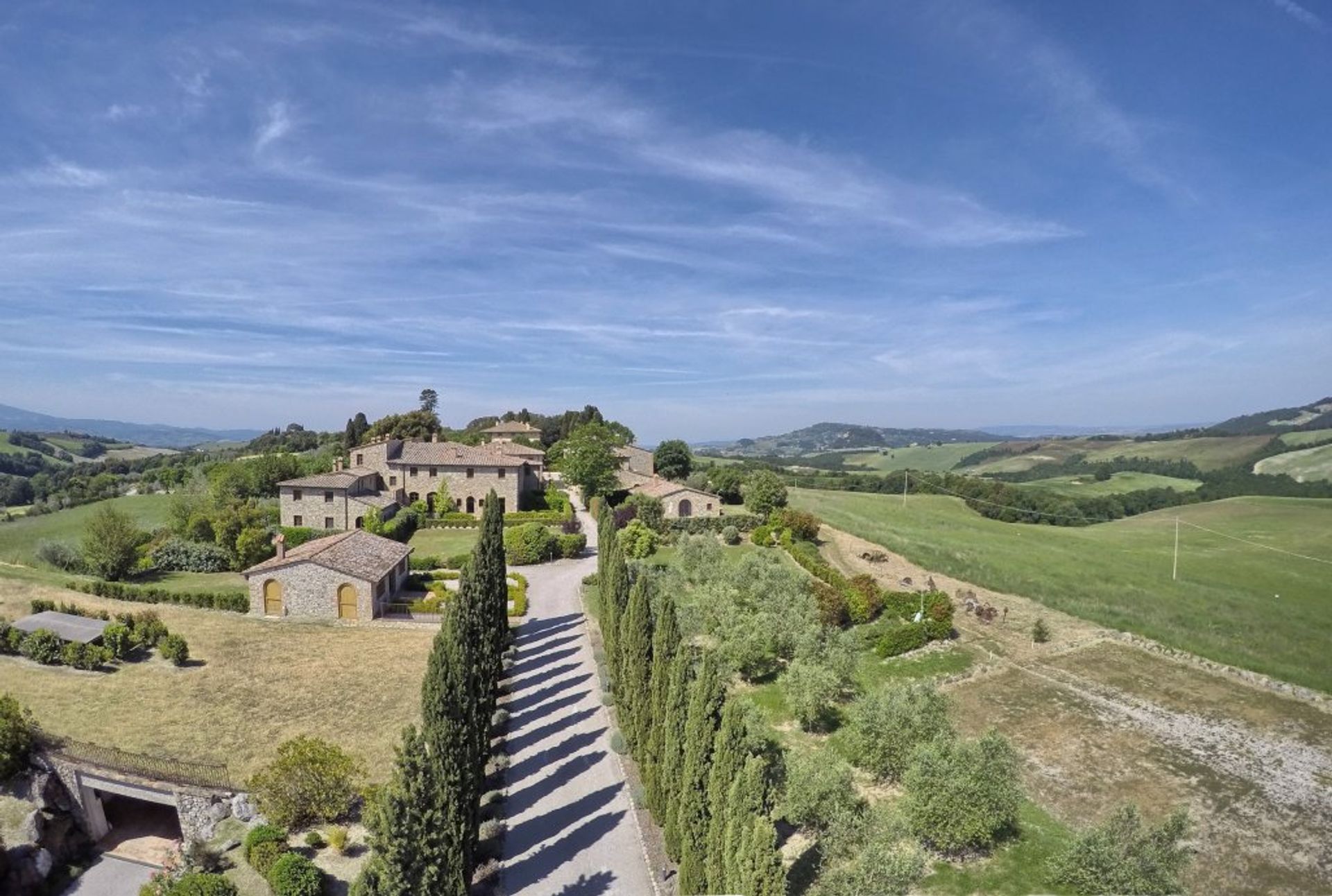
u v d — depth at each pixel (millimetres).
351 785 27188
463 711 22141
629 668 29141
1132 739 33125
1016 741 32969
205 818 27453
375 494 79750
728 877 18125
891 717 29141
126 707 34125
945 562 67625
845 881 20359
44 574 54312
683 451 120312
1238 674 41094
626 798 28344
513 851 25109
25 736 28562
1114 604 54844
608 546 38281
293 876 22938
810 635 38125
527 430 137125
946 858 23875
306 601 48906
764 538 74188
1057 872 22078
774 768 26391
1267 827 26297
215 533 62656
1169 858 21203
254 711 34312
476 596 29125
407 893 17516
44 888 26219
